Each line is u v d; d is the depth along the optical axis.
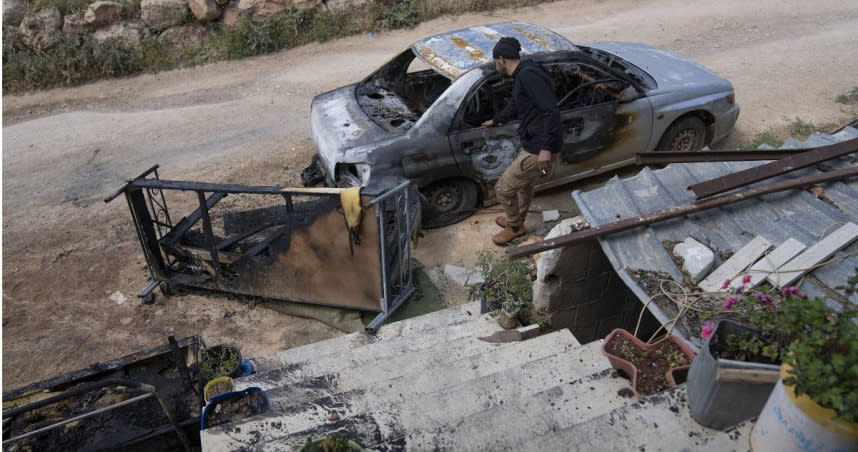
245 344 4.98
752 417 2.30
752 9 11.81
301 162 7.59
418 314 5.16
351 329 5.06
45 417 3.96
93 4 10.52
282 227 5.42
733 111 6.61
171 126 8.76
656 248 3.32
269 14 11.05
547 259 3.94
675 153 4.13
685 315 2.95
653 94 6.07
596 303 4.38
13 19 10.38
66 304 5.48
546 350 3.60
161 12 10.65
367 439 2.74
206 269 5.32
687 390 2.46
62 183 7.45
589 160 6.05
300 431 2.80
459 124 5.50
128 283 5.70
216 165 7.63
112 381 3.40
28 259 6.08
